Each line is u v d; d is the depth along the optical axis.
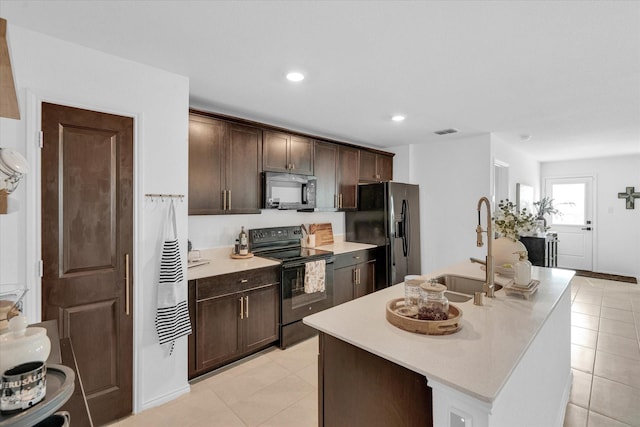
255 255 3.30
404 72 2.20
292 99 2.78
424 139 4.39
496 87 2.47
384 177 4.74
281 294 3.00
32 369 0.68
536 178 6.57
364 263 3.94
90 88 1.89
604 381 2.48
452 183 4.40
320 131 3.94
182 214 2.28
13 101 0.95
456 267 2.61
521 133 4.06
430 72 2.21
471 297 2.07
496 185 4.93
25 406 0.66
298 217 3.97
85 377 1.90
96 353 1.94
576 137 4.28
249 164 3.03
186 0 1.45
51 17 1.58
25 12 1.54
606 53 1.92
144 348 2.12
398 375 1.19
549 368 1.75
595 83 2.39
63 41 1.80
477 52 1.92
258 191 3.11
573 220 6.56
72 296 1.85
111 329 1.99
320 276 3.32
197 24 1.64
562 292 1.91
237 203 2.93
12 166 1.08
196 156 2.63
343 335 1.33
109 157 1.98
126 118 2.04
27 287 1.69
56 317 1.80
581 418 2.07
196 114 2.63
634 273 5.91
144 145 2.10
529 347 1.31
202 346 2.46
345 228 4.59
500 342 1.24
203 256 3.07
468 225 4.26
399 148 4.87
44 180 1.75
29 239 1.70
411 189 4.48
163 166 2.19
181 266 2.25
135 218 2.07
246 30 1.69
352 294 3.77
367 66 2.12
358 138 4.32
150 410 2.12
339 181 4.02
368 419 1.29
